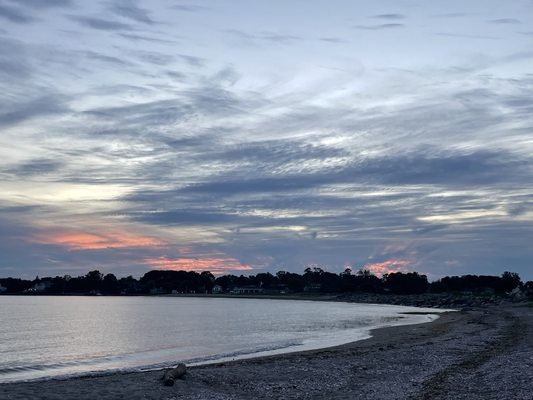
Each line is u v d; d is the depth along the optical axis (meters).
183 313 125.56
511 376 23.83
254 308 166.25
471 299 181.25
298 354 38.69
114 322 89.38
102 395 21.38
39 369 35.12
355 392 22.20
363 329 69.56
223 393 22.52
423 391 21.45
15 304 192.62
